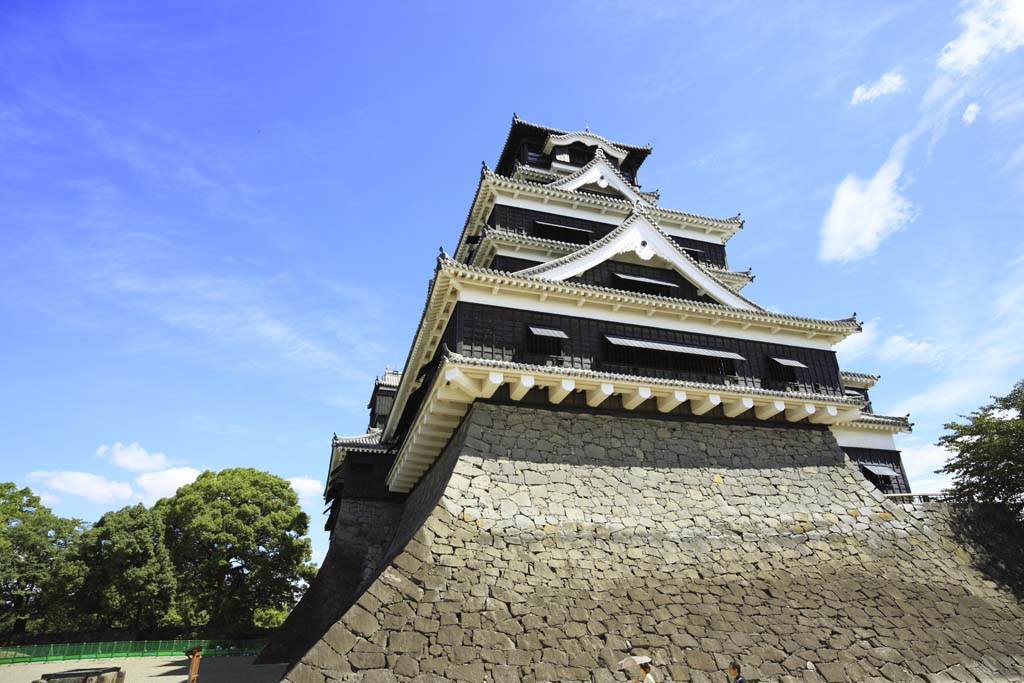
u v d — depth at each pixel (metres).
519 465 15.45
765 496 16.94
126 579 34.12
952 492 19.27
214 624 36.31
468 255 27.38
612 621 12.91
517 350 16.84
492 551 13.57
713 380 18.62
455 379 15.41
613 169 27.27
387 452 26.38
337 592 23.52
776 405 18.36
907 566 16.02
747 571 14.88
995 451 19.56
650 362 18.17
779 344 19.98
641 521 15.27
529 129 30.20
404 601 12.11
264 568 36.75
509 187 23.28
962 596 15.54
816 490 17.58
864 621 14.11
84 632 34.41
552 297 17.70
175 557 36.78
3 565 32.88
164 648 30.92
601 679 11.78
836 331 20.27
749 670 12.49
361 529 25.19
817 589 14.77
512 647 11.99
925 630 14.21
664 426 17.66
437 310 18.25
